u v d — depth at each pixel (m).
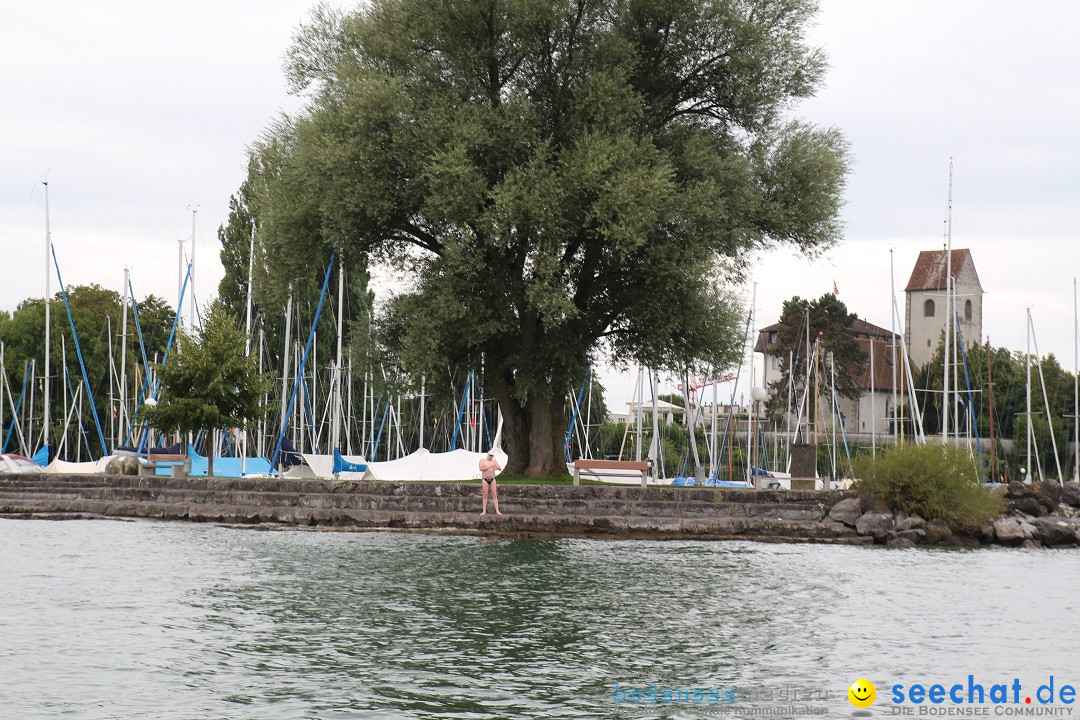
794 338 119.88
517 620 18.22
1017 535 34.53
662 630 17.64
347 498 33.56
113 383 85.50
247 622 17.56
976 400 106.38
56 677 13.62
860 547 32.38
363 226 36.88
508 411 39.34
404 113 35.12
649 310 36.81
